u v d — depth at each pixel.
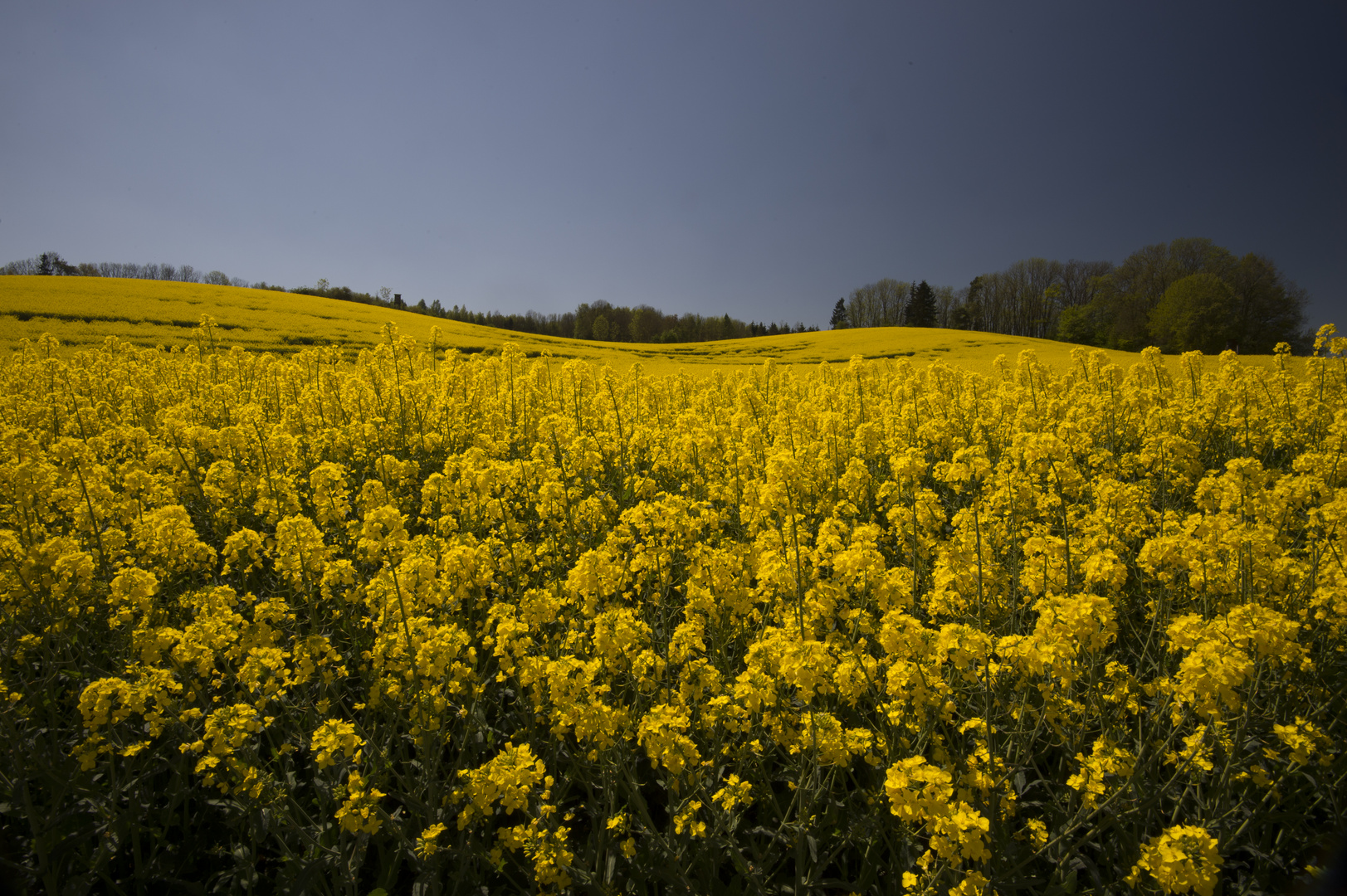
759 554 5.24
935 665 3.30
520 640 3.64
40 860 3.13
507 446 9.89
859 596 4.49
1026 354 13.20
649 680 3.85
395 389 11.87
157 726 3.30
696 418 10.16
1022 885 2.94
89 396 13.70
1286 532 5.61
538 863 2.82
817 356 44.50
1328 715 3.72
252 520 7.05
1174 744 3.66
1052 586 4.46
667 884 3.11
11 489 5.27
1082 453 8.41
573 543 6.24
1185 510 7.08
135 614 4.86
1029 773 3.78
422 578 4.34
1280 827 3.49
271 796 3.23
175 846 3.55
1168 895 2.71
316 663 4.01
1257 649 3.18
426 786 3.42
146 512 6.16
